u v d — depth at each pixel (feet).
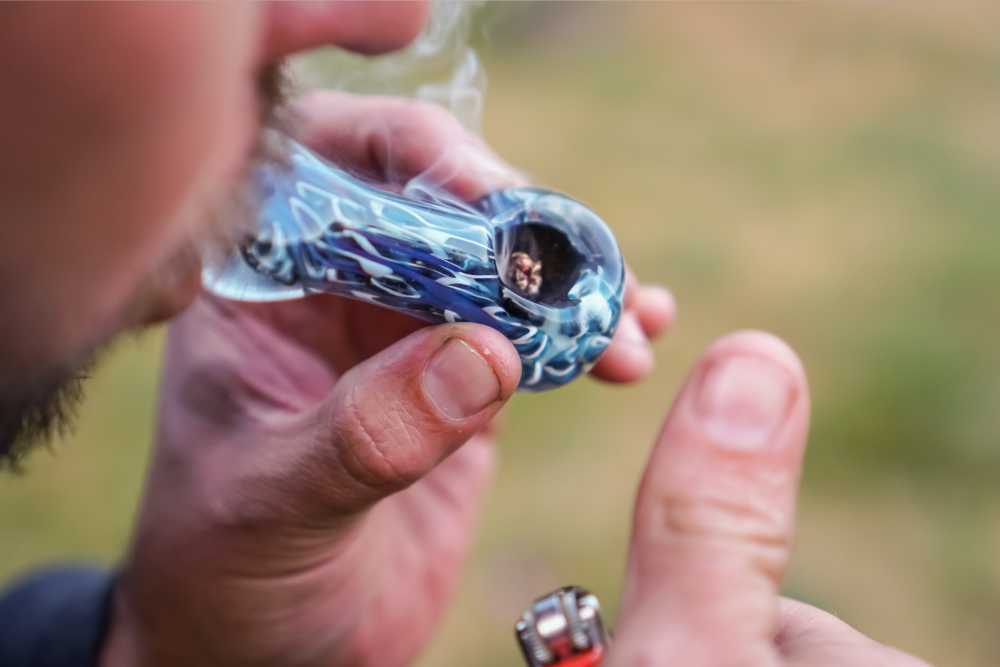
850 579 2.08
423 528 1.45
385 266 1.04
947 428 2.35
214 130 0.84
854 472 2.32
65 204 0.81
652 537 0.99
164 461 1.33
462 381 1.05
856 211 3.04
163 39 0.80
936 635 1.98
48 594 1.44
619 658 0.96
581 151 3.36
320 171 1.04
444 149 1.20
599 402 2.47
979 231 2.90
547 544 2.15
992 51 3.86
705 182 3.20
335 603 1.32
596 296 1.05
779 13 4.14
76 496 2.25
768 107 3.61
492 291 1.03
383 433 1.07
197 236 0.92
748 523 0.98
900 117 3.50
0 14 0.78
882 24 4.05
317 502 1.16
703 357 1.04
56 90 0.79
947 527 2.20
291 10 0.95
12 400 0.88
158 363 2.58
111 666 1.37
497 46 3.97
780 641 1.05
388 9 0.96
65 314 0.84
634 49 3.96
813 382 2.45
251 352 1.31
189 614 1.31
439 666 1.95
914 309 2.62
